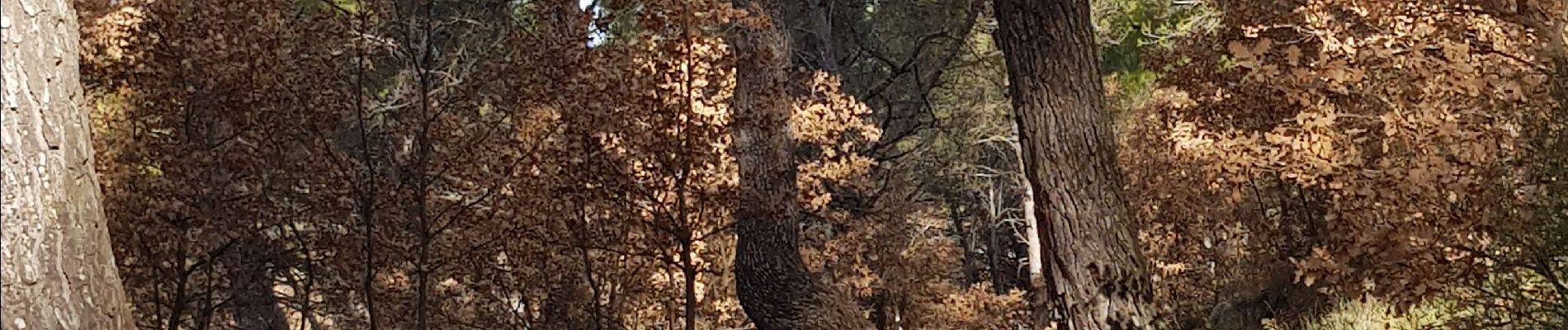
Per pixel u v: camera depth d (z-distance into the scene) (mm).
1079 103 6102
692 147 8375
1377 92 7004
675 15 8062
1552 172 6082
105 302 3562
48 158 3473
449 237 9891
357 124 10055
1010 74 6355
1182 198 13406
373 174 9273
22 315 3291
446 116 9180
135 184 8820
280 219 9578
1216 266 14398
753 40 8953
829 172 12500
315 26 8945
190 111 8938
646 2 8102
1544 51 6934
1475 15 7141
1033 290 16688
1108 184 6066
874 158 15906
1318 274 6848
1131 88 16000
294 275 13477
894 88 18188
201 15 8539
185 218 8961
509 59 9055
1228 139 8023
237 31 8578
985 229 24812
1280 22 8078
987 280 26359
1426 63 6684
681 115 8414
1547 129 6250
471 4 12664
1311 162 6910
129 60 8484
